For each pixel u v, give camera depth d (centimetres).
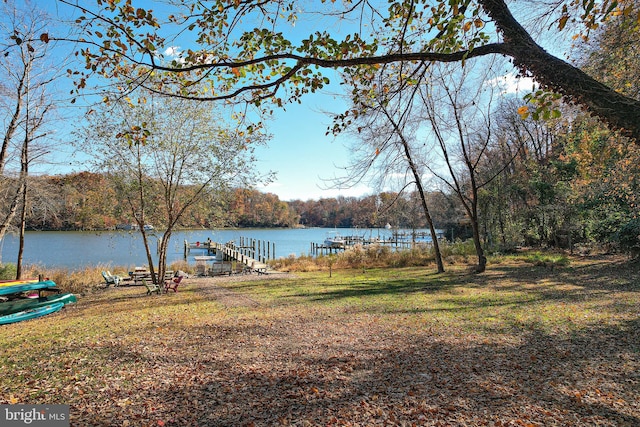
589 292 1180
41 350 691
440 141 1780
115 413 429
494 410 430
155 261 3200
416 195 2316
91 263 2652
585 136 1350
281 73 455
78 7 322
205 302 1268
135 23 352
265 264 2725
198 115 1479
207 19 380
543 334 740
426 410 434
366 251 2652
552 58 324
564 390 480
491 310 982
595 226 2016
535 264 1961
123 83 378
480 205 2880
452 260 2327
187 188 1606
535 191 2716
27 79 1464
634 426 389
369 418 418
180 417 421
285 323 905
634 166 1128
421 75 487
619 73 763
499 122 2947
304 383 521
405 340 734
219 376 549
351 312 1024
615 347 639
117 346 707
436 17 411
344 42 408
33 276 1764
